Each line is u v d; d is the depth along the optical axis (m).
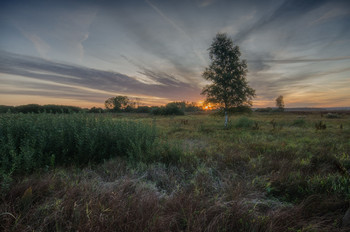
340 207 2.07
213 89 15.41
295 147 5.55
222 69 15.71
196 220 1.74
